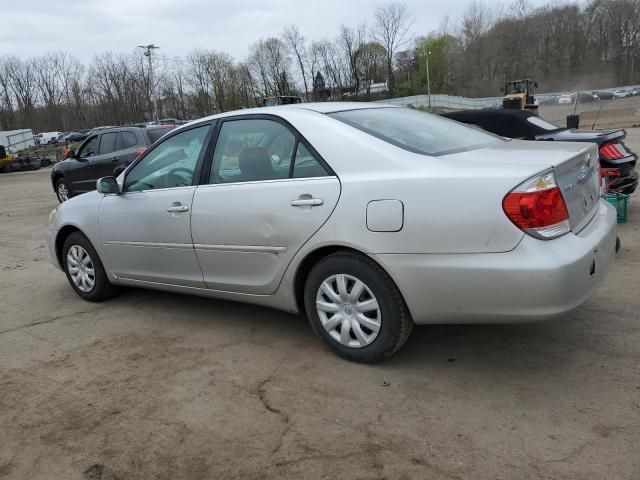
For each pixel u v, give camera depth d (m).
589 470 2.39
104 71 75.00
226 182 3.82
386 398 3.06
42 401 3.27
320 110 3.67
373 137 3.32
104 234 4.65
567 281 2.76
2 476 2.62
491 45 91.69
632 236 5.96
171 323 4.40
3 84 77.69
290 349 3.76
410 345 3.69
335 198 3.24
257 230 3.59
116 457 2.70
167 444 2.78
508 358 3.42
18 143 56.91
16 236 9.09
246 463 2.60
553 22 89.44
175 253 4.16
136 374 3.55
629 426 2.67
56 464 2.68
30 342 4.20
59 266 5.29
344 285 3.36
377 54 90.12
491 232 2.81
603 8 86.44
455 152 3.31
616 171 6.43
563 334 3.69
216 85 80.88
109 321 4.54
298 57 87.81
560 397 2.96
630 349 3.42
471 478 2.39
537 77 91.31
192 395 3.24
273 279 3.63
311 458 2.60
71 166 11.97
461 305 2.96
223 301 4.83
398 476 2.44
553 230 2.81
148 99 75.50
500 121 7.59
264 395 3.19
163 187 4.24
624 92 62.50
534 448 2.56
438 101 70.88
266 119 3.73
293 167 3.49
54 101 79.62
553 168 2.88
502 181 2.81
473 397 3.02
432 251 2.96
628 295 4.26
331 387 3.22
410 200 3.00
